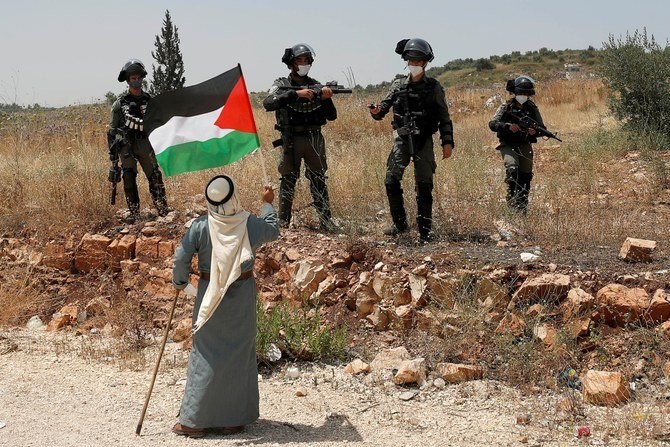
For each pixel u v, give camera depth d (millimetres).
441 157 11508
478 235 8188
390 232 8180
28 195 9812
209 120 5762
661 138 13742
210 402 5230
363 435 5305
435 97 7914
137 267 8422
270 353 6680
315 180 8422
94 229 9000
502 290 6859
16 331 8023
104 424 5516
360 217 8859
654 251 7457
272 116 16656
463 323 6723
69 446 5082
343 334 6832
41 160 12102
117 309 8047
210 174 10703
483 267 7027
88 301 8398
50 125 17375
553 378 6168
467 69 62438
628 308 6480
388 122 15938
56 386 6359
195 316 5348
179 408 5855
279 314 6902
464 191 9680
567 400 5738
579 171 11891
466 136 14852
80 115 19641
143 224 8852
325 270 7477
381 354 6621
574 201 9570
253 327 5375
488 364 6473
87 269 8742
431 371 6391
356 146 12633
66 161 11336
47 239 9062
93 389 6289
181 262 5328
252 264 5301
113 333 7766
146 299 8125
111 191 9695
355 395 6090
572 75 38531
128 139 8867
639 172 11922
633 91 14617
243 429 5418
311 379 6418
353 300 7297
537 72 53938
